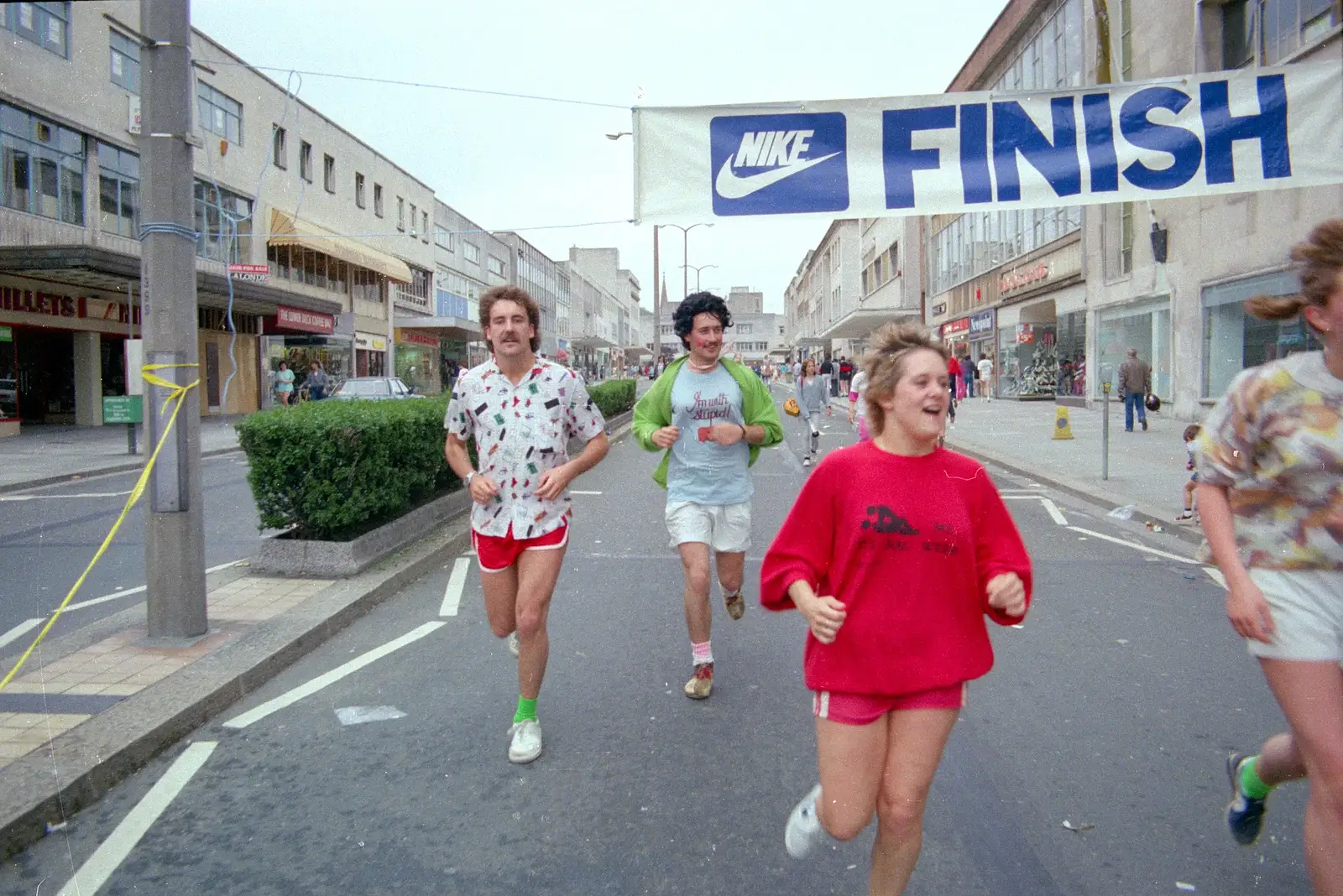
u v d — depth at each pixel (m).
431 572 7.08
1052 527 9.13
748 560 7.62
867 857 2.93
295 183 31.14
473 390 3.78
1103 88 7.48
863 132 7.61
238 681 4.36
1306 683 2.22
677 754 3.72
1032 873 2.85
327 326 31.55
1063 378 28.23
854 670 2.27
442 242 48.06
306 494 6.46
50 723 3.75
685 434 4.34
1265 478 2.31
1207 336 19.09
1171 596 6.36
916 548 2.26
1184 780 3.49
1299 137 7.35
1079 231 26.34
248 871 2.87
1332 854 2.15
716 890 2.75
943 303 43.66
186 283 4.88
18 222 19.44
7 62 19.03
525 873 2.85
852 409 11.56
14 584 6.78
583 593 6.43
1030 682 4.60
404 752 3.76
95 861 2.93
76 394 23.20
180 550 4.88
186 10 4.74
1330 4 14.48
